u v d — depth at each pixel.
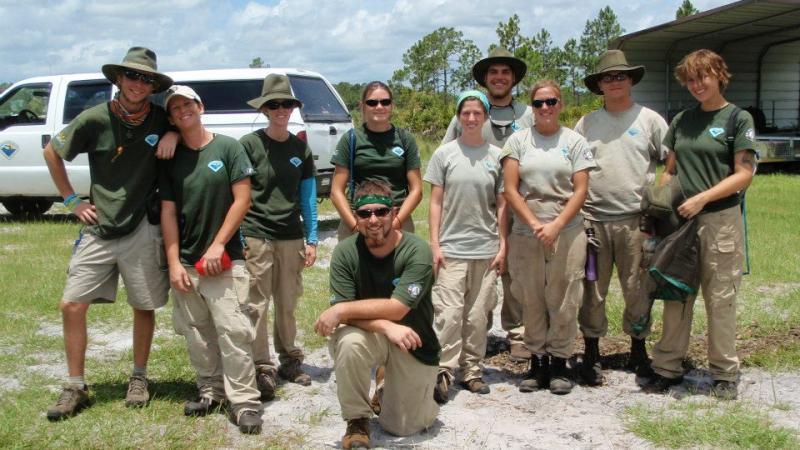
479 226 4.58
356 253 3.87
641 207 4.49
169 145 4.02
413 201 4.70
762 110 22.12
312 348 5.54
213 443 3.80
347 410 3.78
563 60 61.75
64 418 4.05
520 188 4.62
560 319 4.57
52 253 8.83
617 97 4.71
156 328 6.01
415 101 43.19
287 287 4.73
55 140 4.07
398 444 3.84
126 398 4.28
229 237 4.04
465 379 4.69
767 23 18.20
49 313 6.39
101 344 5.61
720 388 4.44
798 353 5.05
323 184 10.27
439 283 4.59
